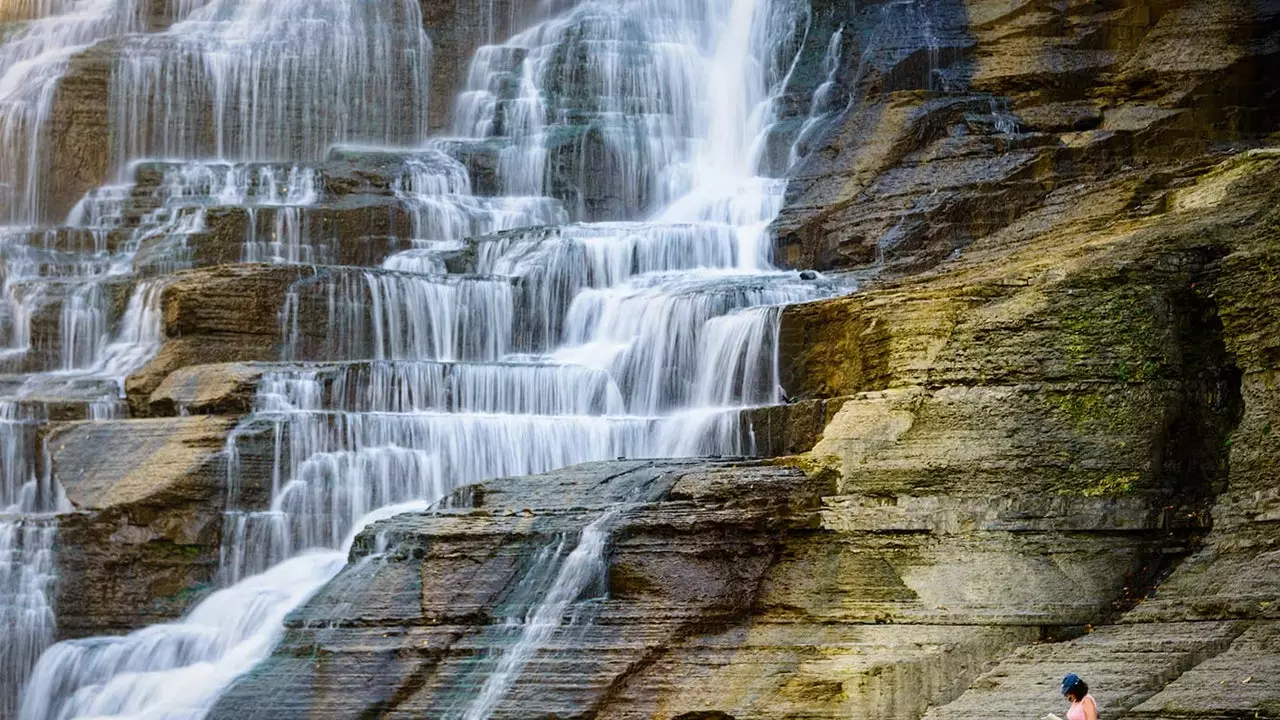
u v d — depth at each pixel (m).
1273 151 28.89
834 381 29.14
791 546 25.08
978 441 25.19
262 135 44.44
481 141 43.44
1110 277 25.75
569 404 32.06
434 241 39.53
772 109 42.59
